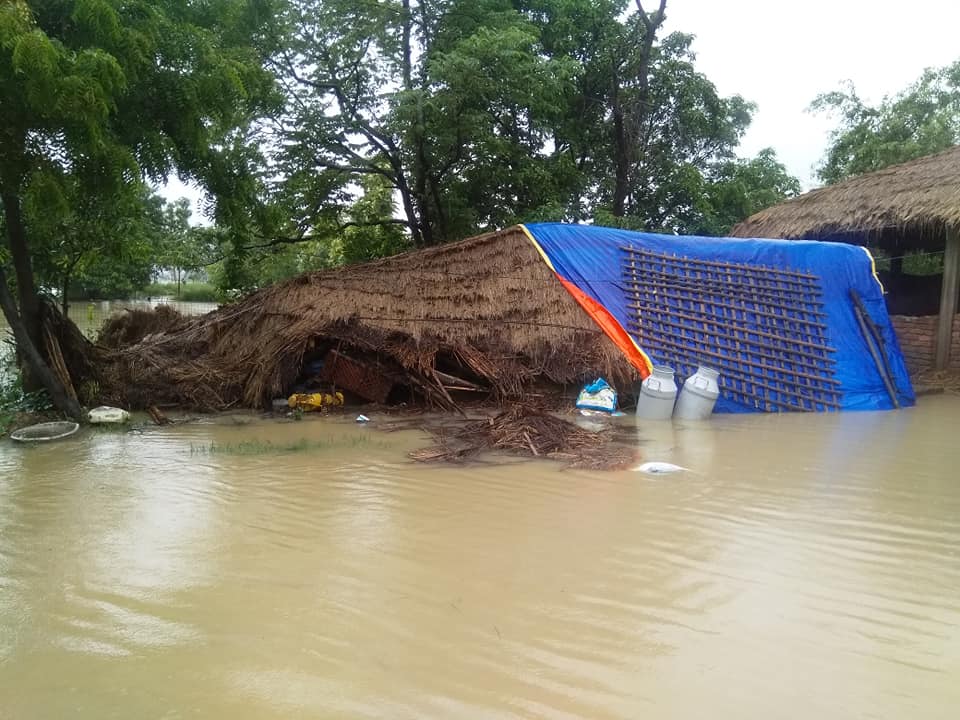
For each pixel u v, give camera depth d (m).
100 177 8.17
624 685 3.06
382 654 3.32
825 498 5.72
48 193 7.67
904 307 16.98
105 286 26.81
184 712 2.90
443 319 10.38
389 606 3.81
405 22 17.44
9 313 8.78
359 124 17.39
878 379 10.70
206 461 7.03
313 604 3.84
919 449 7.57
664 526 5.04
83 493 5.90
